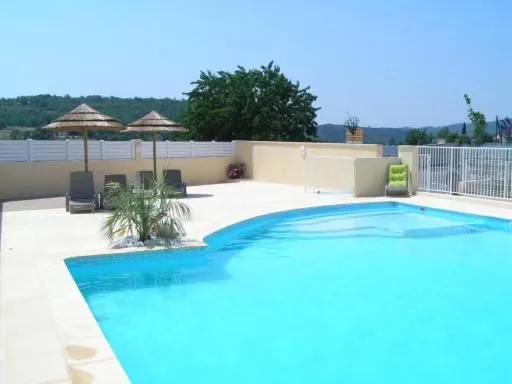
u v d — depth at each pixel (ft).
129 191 30.40
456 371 16.80
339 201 48.80
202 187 63.31
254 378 16.40
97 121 45.03
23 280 21.50
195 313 22.16
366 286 25.77
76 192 44.88
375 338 19.48
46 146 57.98
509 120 82.17
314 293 24.76
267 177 69.72
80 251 27.55
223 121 96.63
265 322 21.12
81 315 17.61
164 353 18.30
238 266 29.63
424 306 22.97
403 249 33.60
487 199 45.98
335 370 16.94
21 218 40.14
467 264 29.89
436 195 50.44
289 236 37.47
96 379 13.07
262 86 102.06
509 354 18.04
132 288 25.59
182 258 29.14
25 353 14.05
